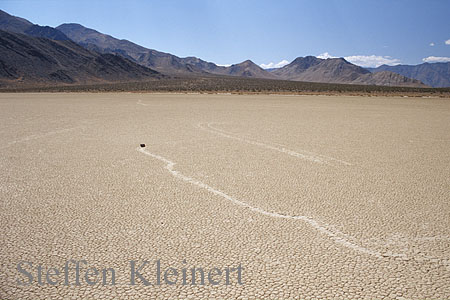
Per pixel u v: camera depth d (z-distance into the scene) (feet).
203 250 18.78
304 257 18.07
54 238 20.17
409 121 79.87
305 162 38.24
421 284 15.89
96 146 47.26
